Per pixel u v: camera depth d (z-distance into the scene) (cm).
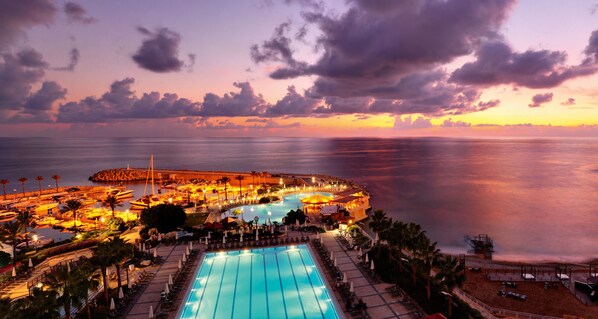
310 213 7025
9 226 4412
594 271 4997
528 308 3938
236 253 4638
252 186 11019
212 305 3275
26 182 15262
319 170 19338
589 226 7788
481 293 4303
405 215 8725
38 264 4225
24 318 2239
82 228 6762
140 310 3136
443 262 3006
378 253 4391
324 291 3534
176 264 4212
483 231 7438
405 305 3186
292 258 4447
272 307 3231
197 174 15812
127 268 3634
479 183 13800
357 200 8119
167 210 5294
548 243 6688
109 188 11694
